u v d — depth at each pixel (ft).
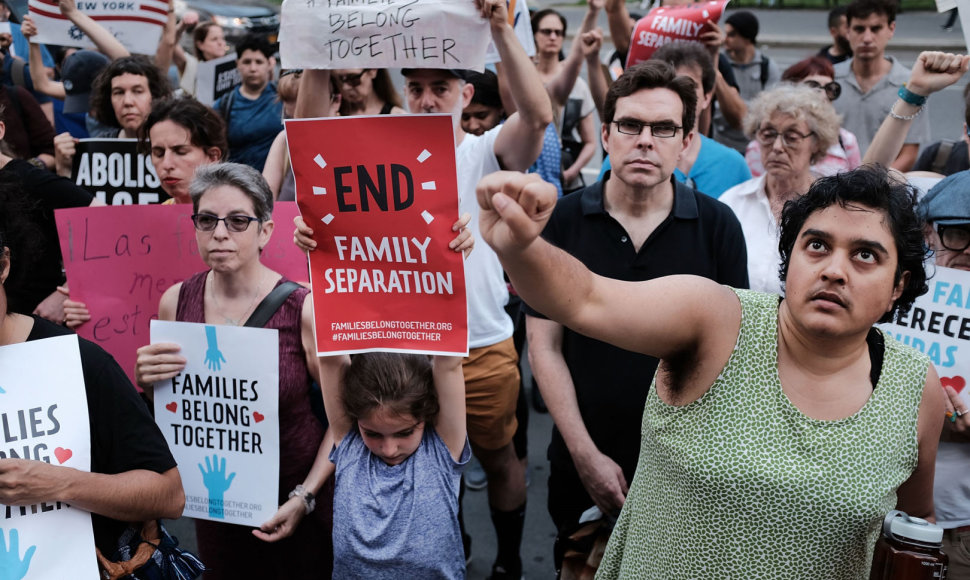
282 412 8.44
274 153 12.61
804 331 5.14
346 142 7.19
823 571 5.29
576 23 58.54
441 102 10.12
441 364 7.80
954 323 8.09
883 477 5.21
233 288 8.51
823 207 5.12
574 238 9.05
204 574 9.11
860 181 5.07
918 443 5.43
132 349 9.56
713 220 8.97
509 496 11.17
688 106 8.79
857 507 5.12
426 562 7.86
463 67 7.93
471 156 10.19
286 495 8.64
